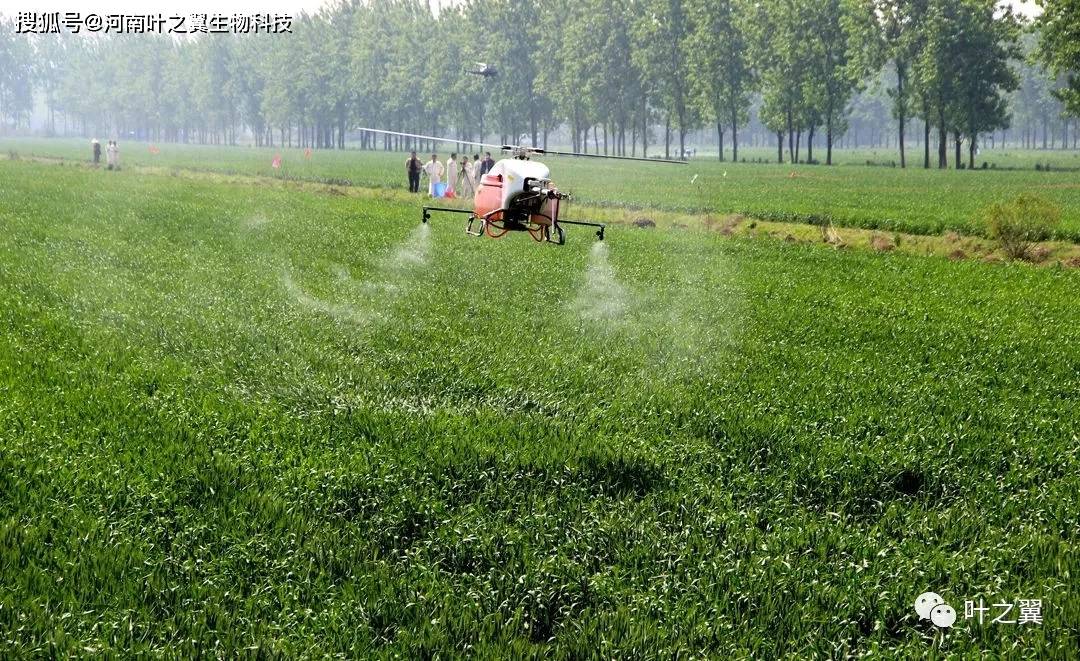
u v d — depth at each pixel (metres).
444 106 163.50
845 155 189.25
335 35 188.12
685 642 9.34
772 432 15.16
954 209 54.72
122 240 34.38
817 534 11.63
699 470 13.73
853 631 9.62
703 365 19.36
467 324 22.64
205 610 9.58
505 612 9.93
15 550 10.41
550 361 19.12
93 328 20.67
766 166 123.56
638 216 48.88
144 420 14.77
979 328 24.19
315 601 9.95
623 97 147.00
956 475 13.50
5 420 14.34
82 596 9.74
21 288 24.72
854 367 19.55
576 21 145.75
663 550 11.13
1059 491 13.08
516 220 16.98
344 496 12.38
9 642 8.79
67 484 12.16
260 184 66.81
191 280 27.00
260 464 13.21
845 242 42.50
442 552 11.09
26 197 47.69
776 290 29.25
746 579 10.44
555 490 12.80
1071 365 20.39
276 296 25.20
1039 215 37.94
